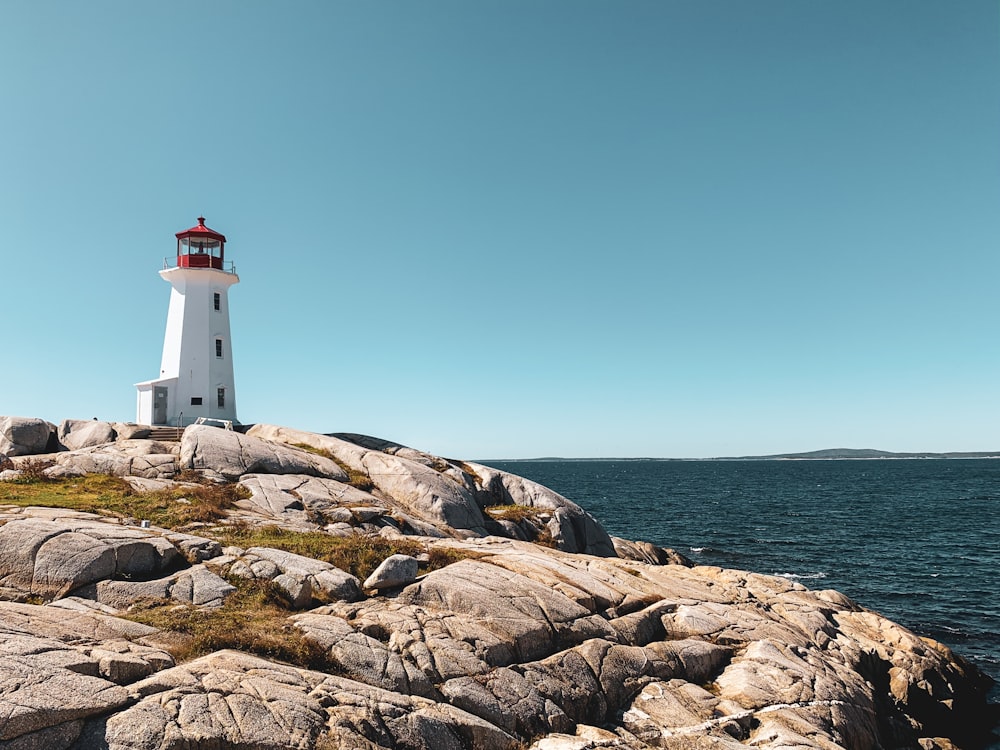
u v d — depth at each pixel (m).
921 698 22.50
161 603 14.98
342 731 11.12
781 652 19.84
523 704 14.52
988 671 29.56
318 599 16.59
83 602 14.55
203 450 29.58
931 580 46.25
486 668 15.02
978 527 72.69
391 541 21.64
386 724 11.88
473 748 12.76
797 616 23.81
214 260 45.16
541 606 17.88
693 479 192.88
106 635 12.71
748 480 183.75
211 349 44.09
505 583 18.52
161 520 21.27
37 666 10.35
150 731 9.82
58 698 9.76
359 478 32.12
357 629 14.98
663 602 21.05
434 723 12.41
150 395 41.91
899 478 184.25
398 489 31.69
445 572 18.62
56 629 12.38
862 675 21.89
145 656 11.77
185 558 17.17
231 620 14.34
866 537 66.25
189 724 10.12
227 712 10.61
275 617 15.02
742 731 16.09
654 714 15.98
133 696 10.42
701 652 18.83
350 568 18.83
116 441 33.25
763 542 63.94
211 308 44.47
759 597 25.33
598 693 15.98
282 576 16.56
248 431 39.88
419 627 15.60
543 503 37.81
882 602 40.50
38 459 27.61
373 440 39.78
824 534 68.94
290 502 26.11
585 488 149.00
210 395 43.50
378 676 13.64
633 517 86.31
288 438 37.34
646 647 18.23
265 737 10.41
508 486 38.94
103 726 9.78
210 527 21.28
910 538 65.25
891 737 19.97
